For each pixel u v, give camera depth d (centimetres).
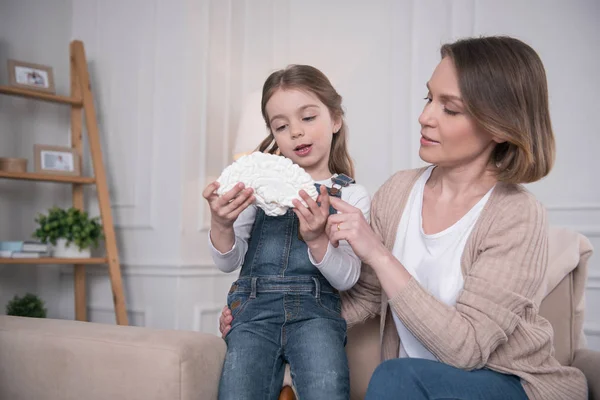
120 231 354
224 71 354
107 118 364
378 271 113
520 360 114
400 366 102
